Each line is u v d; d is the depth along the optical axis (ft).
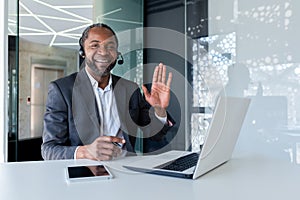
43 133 3.96
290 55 6.49
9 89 6.20
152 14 8.80
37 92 6.55
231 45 7.34
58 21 7.65
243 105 3.13
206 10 7.77
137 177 2.60
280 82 6.61
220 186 2.33
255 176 2.70
